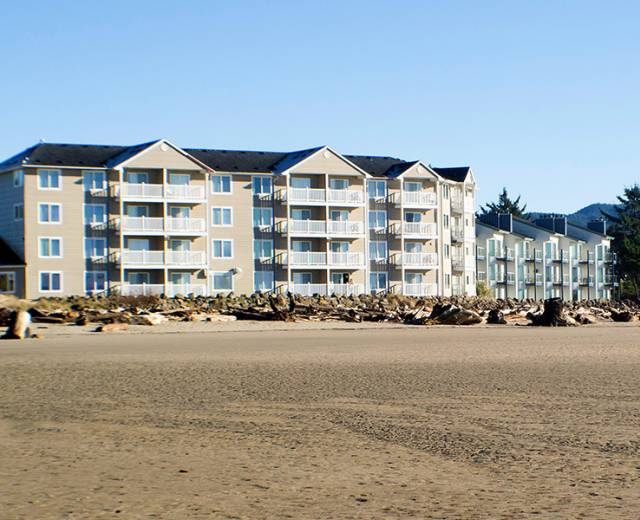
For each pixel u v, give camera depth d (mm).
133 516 7695
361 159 102875
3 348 31547
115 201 86000
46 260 83500
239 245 91750
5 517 7695
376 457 10328
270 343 34344
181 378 19719
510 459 10117
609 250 152625
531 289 134375
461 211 109000
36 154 84625
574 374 20250
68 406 14992
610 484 8828
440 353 27984
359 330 46969
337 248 97500
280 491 8641
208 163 91438
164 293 85062
